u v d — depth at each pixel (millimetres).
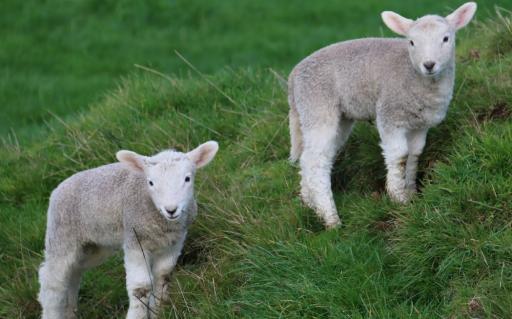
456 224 8117
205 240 9688
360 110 9219
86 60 21438
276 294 8180
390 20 9062
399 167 8898
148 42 22484
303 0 24781
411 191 9008
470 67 10805
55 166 12273
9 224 11281
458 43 12727
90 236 8883
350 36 20781
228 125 12125
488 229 7969
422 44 8500
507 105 9398
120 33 23250
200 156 8594
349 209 9227
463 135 9195
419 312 7473
